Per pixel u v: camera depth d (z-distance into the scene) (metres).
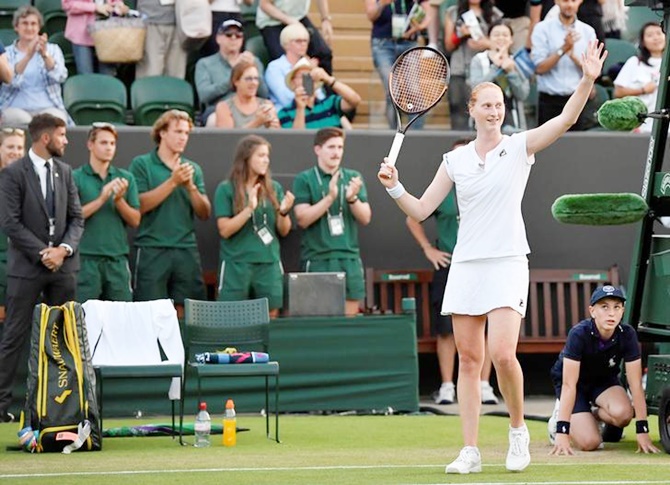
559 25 22.42
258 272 18.69
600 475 10.57
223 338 15.97
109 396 17.53
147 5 22.50
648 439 12.78
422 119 22.84
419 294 20.91
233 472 11.09
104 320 15.06
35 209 16.73
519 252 10.56
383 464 11.84
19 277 16.72
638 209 12.99
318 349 18.06
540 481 10.09
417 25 22.80
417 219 10.83
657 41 22.52
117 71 22.89
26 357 17.47
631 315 13.81
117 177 18.44
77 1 22.33
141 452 13.30
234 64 21.83
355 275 19.41
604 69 23.80
